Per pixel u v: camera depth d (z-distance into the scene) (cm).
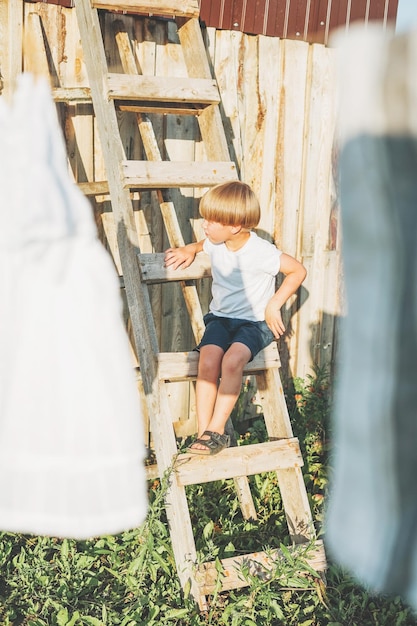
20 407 155
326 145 604
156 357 419
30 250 153
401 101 121
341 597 404
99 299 158
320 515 446
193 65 493
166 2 468
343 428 129
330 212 618
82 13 457
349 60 124
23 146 151
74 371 155
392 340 124
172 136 538
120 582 399
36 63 475
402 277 123
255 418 605
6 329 157
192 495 480
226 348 434
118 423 157
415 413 124
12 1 462
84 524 153
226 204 423
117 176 434
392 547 127
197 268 450
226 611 365
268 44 562
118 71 507
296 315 616
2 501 154
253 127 568
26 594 381
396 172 122
